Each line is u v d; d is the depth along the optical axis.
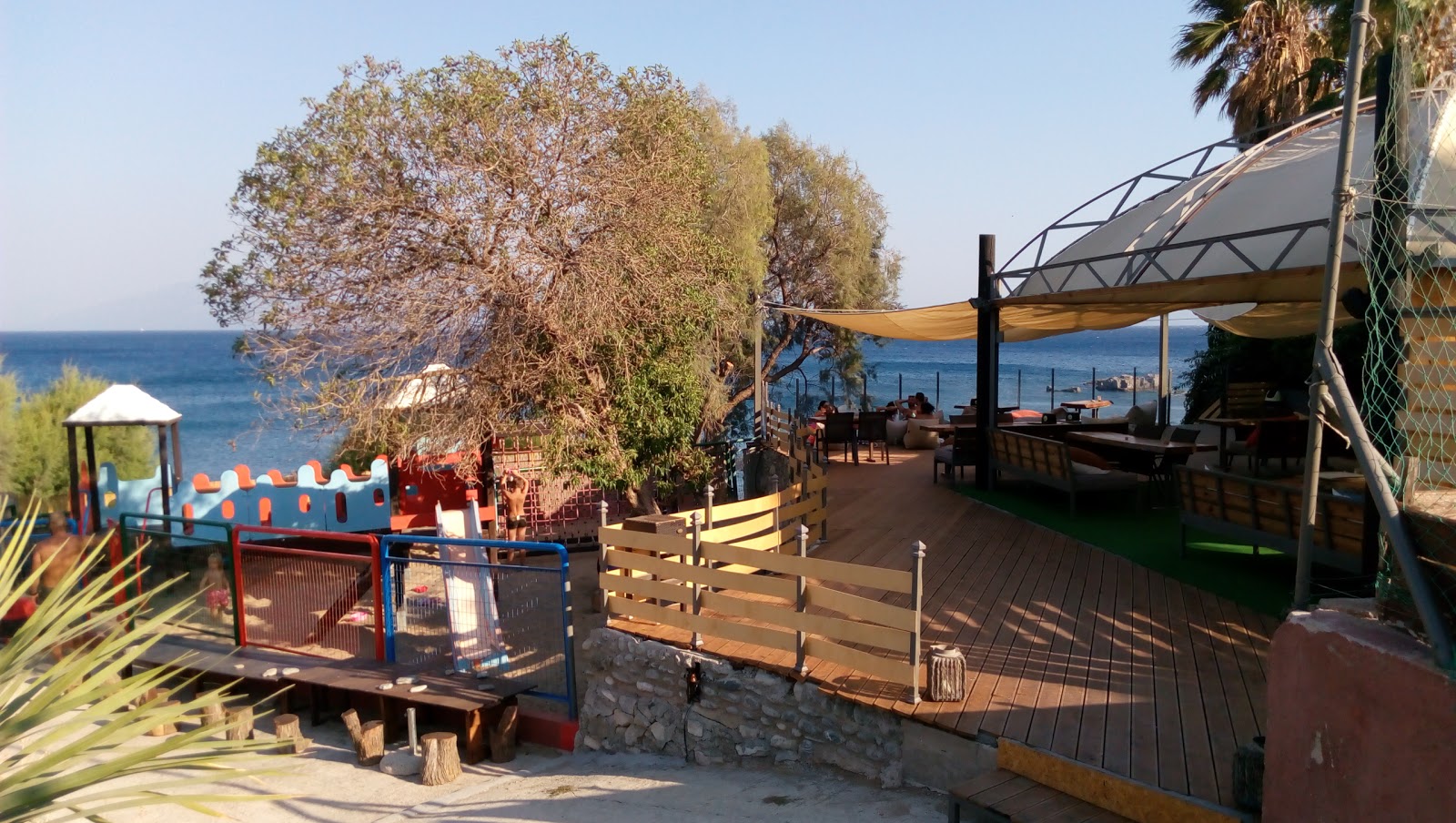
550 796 6.78
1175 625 7.10
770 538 9.21
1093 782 4.77
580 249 10.83
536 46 11.44
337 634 9.21
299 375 10.54
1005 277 12.94
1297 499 7.45
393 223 10.38
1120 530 10.56
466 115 10.78
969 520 11.59
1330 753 3.63
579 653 9.24
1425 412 3.75
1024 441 12.34
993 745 5.31
